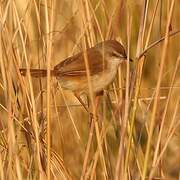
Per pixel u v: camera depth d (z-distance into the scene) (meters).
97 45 7.57
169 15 6.17
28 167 7.44
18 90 7.11
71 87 8.01
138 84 6.52
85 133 9.08
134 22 9.23
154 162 6.37
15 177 6.97
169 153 9.38
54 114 8.76
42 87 8.20
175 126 6.41
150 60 9.55
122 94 7.30
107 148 7.31
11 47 6.79
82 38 7.18
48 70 6.45
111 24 7.56
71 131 9.13
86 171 7.21
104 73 7.86
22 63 7.32
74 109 9.12
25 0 8.06
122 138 6.27
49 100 6.52
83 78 7.90
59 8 8.83
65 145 9.18
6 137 7.29
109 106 7.87
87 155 6.66
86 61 6.43
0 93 8.35
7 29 6.91
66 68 7.84
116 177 6.34
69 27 8.48
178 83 8.86
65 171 7.28
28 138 7.25
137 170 7.42
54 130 8.70
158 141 6.40
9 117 6.73
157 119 7.64
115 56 7.73
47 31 6.80
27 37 7.64
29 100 6.96
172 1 6.17
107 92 7.84
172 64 9.30
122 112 7.09
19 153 7.33
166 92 8.68
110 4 8.59
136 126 8.51
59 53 9.03
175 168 9.32
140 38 6.37
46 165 7.11
